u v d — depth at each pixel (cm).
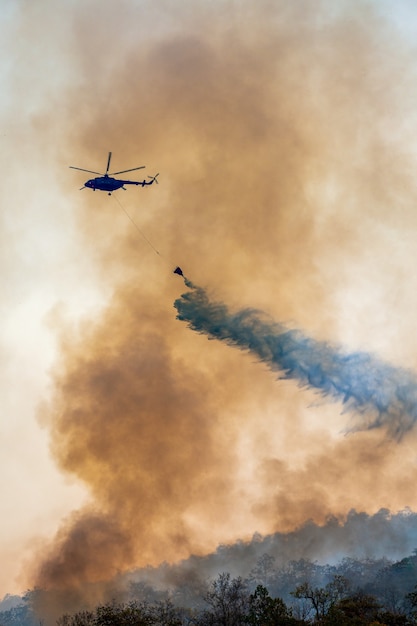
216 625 15225
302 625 13412
